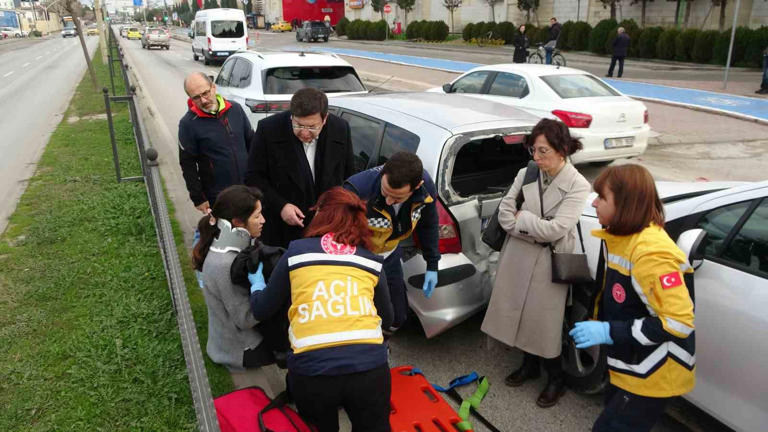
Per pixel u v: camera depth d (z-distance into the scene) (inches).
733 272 97.3
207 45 975.0
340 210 85.2
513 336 118.5
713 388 100.1
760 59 797.9
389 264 115.6
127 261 187.6
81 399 121.5
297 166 126.0
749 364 93.2
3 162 334.6
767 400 91.0
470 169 151.2
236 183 152.3
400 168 97.9
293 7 2194.9
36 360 134.3
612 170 84.0
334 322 79.5
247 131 156.9
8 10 3722.9
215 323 112.7
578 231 117.2
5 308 157.8
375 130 159.9
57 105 574.2
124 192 257.9
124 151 345.7
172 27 3599.9
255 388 109.3
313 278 81.0
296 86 267.0
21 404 119.2
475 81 347.6
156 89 636.1
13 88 748.0
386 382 83.4
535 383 131.9
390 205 106.9
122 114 492.1
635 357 84.3
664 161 334.0
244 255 101.2
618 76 717.3
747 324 93.2
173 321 150.7
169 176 289.7
